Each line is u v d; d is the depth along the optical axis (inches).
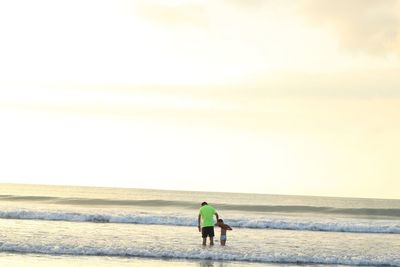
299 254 1218.0
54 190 6594.5
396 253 1304.1
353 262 1150.3
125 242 1326.3
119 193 6176.2
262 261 1150.3
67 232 1497.3
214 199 5349.4
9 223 1718.8
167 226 1809.8
